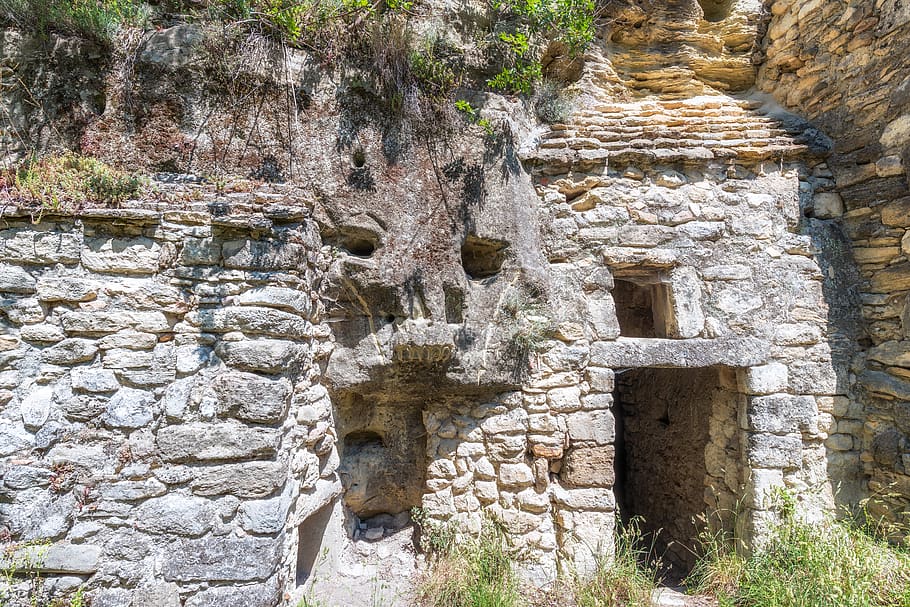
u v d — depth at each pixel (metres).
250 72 3.31
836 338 4.06
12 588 2.31
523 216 3.87
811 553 3.37
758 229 4.06
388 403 3.95
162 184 2.80
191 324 2.56
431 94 3.69
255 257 2.65
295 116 3.38
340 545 3.67
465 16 4.07
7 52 3.21
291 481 2.86
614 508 3.83
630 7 4.78
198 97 3.28
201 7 3.47
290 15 3.31
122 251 2.53
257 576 2.47
